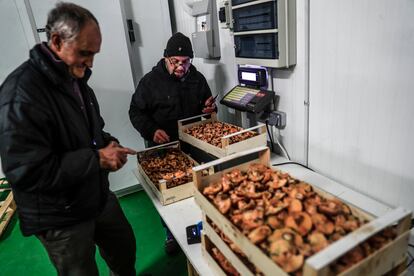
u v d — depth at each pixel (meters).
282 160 1.84
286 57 1.57
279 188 0.95
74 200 1.18
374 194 1.39
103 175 1.31
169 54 1.88
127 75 2.63
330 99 1.48
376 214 1.25
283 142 1.89
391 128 1.23
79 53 1.03
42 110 1.03
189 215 1.38
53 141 1.11
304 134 1.70
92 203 1.26
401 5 1.08
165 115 2.05
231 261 0.91
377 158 1.33
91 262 1.35
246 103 1.79
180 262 2.03
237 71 2.04
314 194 0.90
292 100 1.72
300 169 1.68
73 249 1.25
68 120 1.15
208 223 1.02
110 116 2.65
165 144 1.88
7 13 2.28
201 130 1.88
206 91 2.16
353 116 1.38
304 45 1.53
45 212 1.15
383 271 0.73
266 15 1.53
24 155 0.98
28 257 2.19
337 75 1.40
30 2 2.20
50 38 1.02
